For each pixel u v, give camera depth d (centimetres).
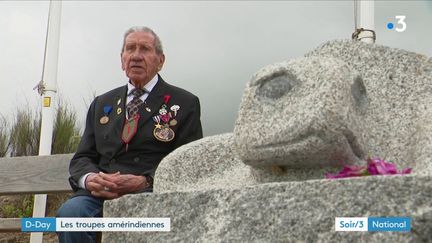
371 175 237
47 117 545
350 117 249
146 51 388
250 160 264
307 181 227
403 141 270
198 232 246
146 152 370
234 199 240
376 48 291
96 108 393
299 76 255
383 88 283
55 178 462
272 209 230
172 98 384
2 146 795
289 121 250
